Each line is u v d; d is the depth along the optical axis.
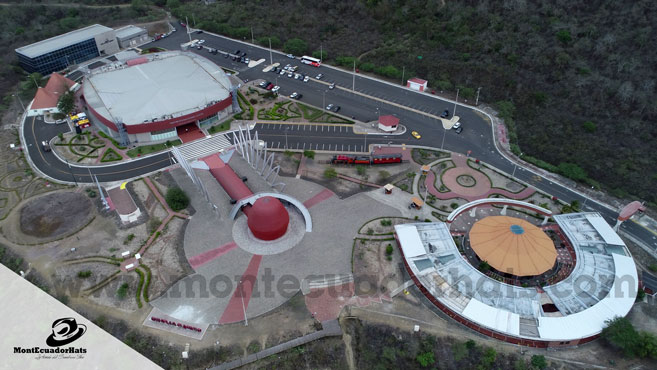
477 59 187.00
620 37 168.38
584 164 145.25
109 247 112.56
